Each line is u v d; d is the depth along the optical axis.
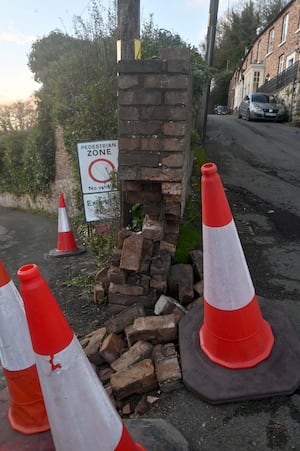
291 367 1.89
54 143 9.09
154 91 2.40
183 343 2.14
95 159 4.68
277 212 4.79
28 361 1.65
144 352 2.13
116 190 4.43
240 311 1.88
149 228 2.75
